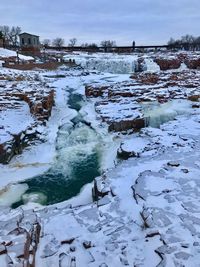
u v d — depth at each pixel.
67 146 15.58
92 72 38.16
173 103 20.70
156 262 6.39
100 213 8.41
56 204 10.53
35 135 15.95
